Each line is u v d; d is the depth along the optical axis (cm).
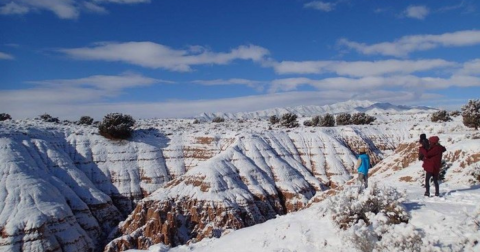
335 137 7425
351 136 7588
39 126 6322
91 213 4909
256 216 5112
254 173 5853
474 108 5378
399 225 1060
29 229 3778
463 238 989
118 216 5256
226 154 6066
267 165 6238
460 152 2714
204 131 7338
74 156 5881
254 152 6344
